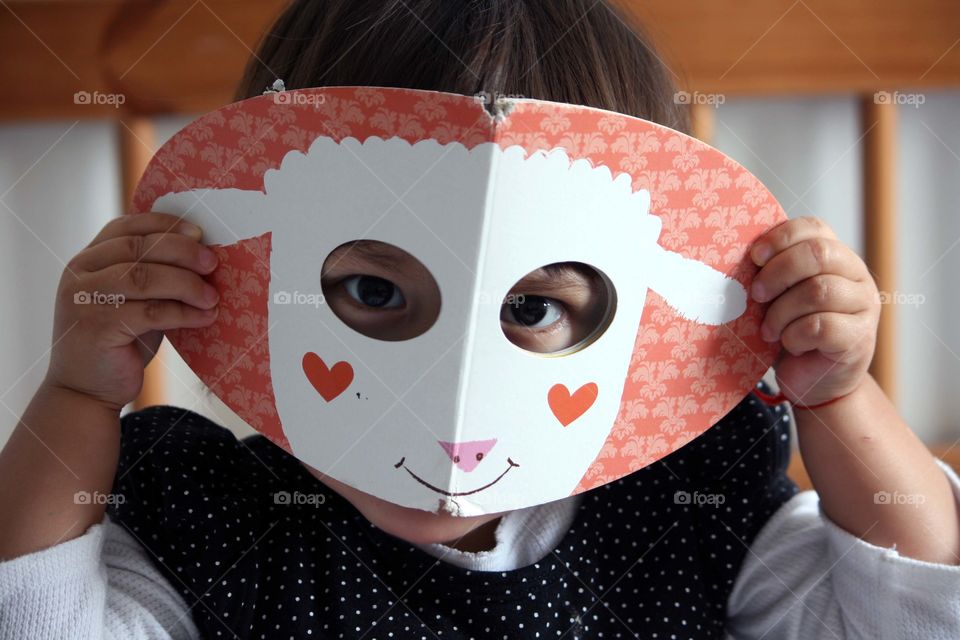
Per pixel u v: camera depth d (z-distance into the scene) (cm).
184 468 58
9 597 48
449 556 57
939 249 98
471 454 46
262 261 47
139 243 48
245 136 45
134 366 51
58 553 49
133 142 93
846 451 56
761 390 65
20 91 93
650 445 50
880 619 55
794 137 97
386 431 46
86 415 52
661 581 60
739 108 96
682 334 49
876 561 55
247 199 46
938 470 58
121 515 57
